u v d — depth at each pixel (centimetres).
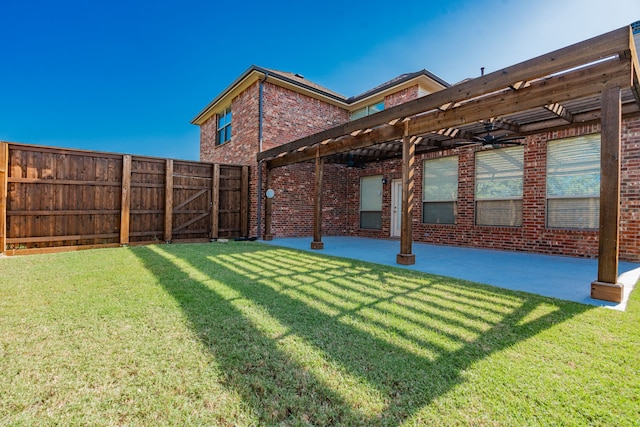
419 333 262
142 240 870
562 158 688
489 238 795
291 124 1113
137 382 190
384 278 462
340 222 1231
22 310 311
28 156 714
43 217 730
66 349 230
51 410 165
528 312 314
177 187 927
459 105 521
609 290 349
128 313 304
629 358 221
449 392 181
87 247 780
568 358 221
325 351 230
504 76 419
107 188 817
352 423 157
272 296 365
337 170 1224
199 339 249
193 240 949
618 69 357
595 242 637
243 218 1049
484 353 228
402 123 613
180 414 163
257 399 175
